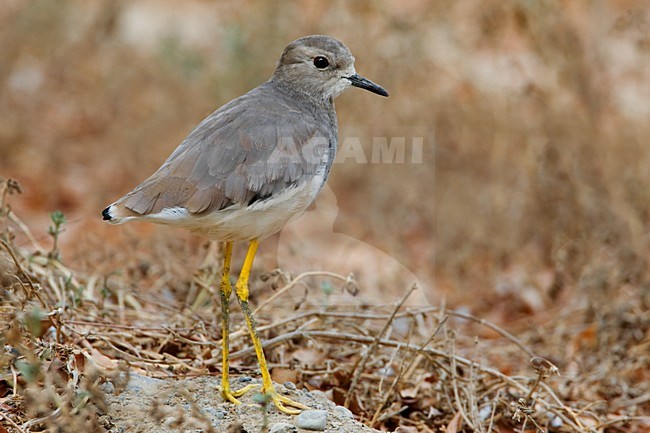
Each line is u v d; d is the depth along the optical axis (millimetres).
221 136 8516
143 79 18734
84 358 8875
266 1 17859
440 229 15641
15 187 10516
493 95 17312
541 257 15148
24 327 8977
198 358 9789
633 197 14977
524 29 17281
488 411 9992
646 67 17984
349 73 9789
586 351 12203
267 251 13047
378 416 9445
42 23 19828
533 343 12625
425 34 18125
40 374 7906
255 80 16797
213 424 8281
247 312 8672
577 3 17766
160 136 17484
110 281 12000
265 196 8477
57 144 17859
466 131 16734
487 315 13914
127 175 17203
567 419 9789
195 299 11906
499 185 15891
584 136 15867
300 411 8555
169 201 8203
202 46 19875
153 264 12602
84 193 16656
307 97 9656
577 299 13812
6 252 10391
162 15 21859
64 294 10148
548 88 16484
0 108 18266
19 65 19484
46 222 15336
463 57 18359
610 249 14273
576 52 16812
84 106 18672
